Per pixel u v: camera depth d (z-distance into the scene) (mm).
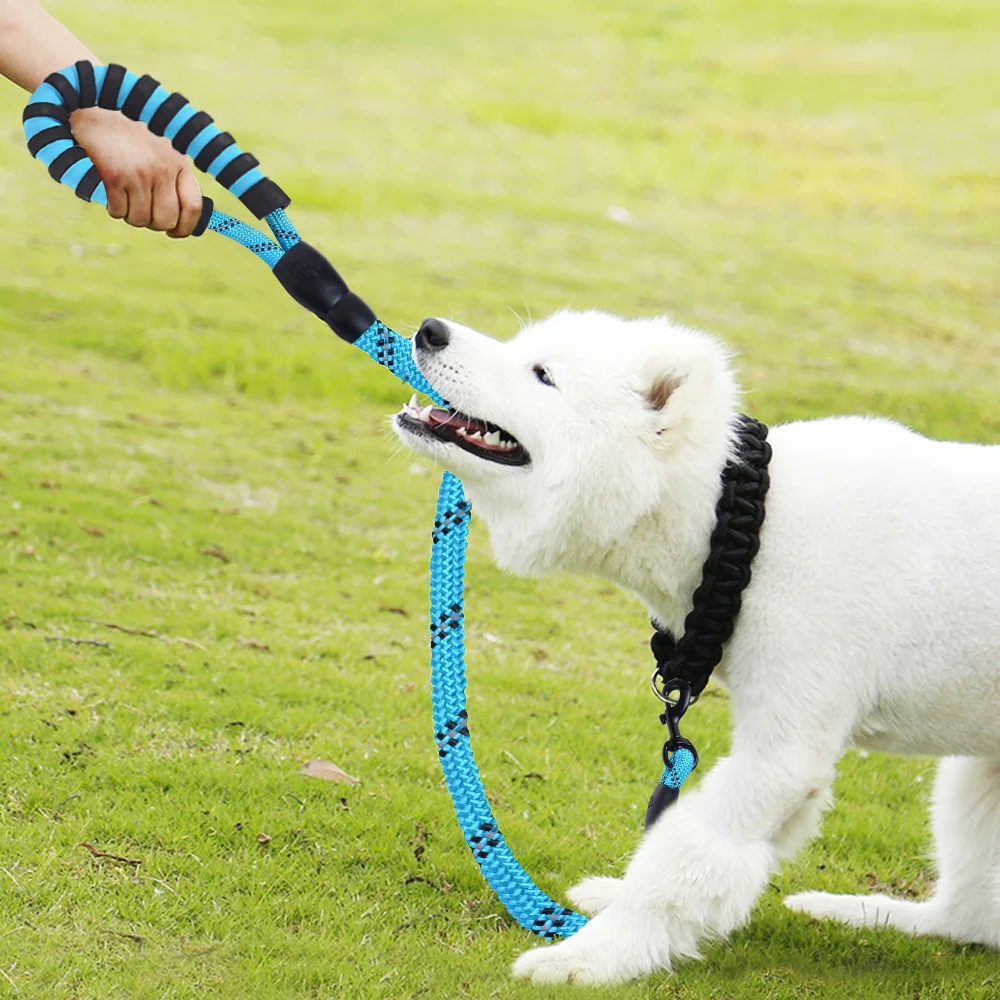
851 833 5363
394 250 15562
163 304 12695
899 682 4000
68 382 10461
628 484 4043
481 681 6441
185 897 4191
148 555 7406
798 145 24125
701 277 16188
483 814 4395
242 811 4770
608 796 5367
